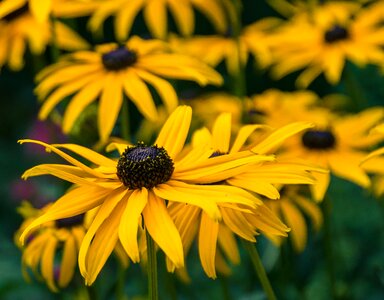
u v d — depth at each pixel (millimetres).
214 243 506
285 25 740
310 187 600
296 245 622
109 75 633
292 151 632
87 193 498
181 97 727
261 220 497
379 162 616
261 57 729
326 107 743
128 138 627
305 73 722
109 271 729
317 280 719
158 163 500
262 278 529
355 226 747
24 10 698
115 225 488
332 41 713
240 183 497
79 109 624
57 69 643
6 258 719
